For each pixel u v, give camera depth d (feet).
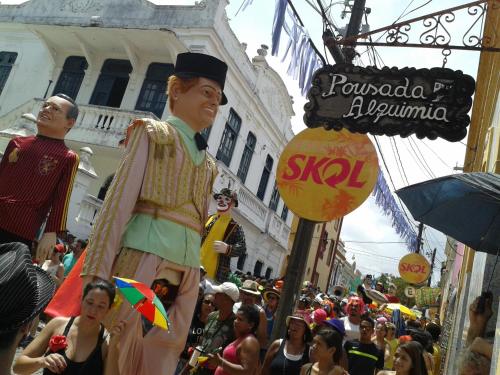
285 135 78.43
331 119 19.47
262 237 72.95
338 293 45.96
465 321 24.00
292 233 98.37
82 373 9.95
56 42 61.00
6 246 7.69
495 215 16.99
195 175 8.87
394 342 27.20
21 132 47.06
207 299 20.75
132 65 56.75
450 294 57.47
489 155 25.53
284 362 16.78
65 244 35.58
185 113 9.13
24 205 12.80
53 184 13.05
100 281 7.81
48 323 10.95
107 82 58.90
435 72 18.54
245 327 16.89
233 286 18.22
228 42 57.98
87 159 45.75
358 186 19.69
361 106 19.19
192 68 9.21
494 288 19.33
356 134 20.07
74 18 62.75
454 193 16.61
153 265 8.10
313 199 20.10
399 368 15.78
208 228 20.16
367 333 21.99
